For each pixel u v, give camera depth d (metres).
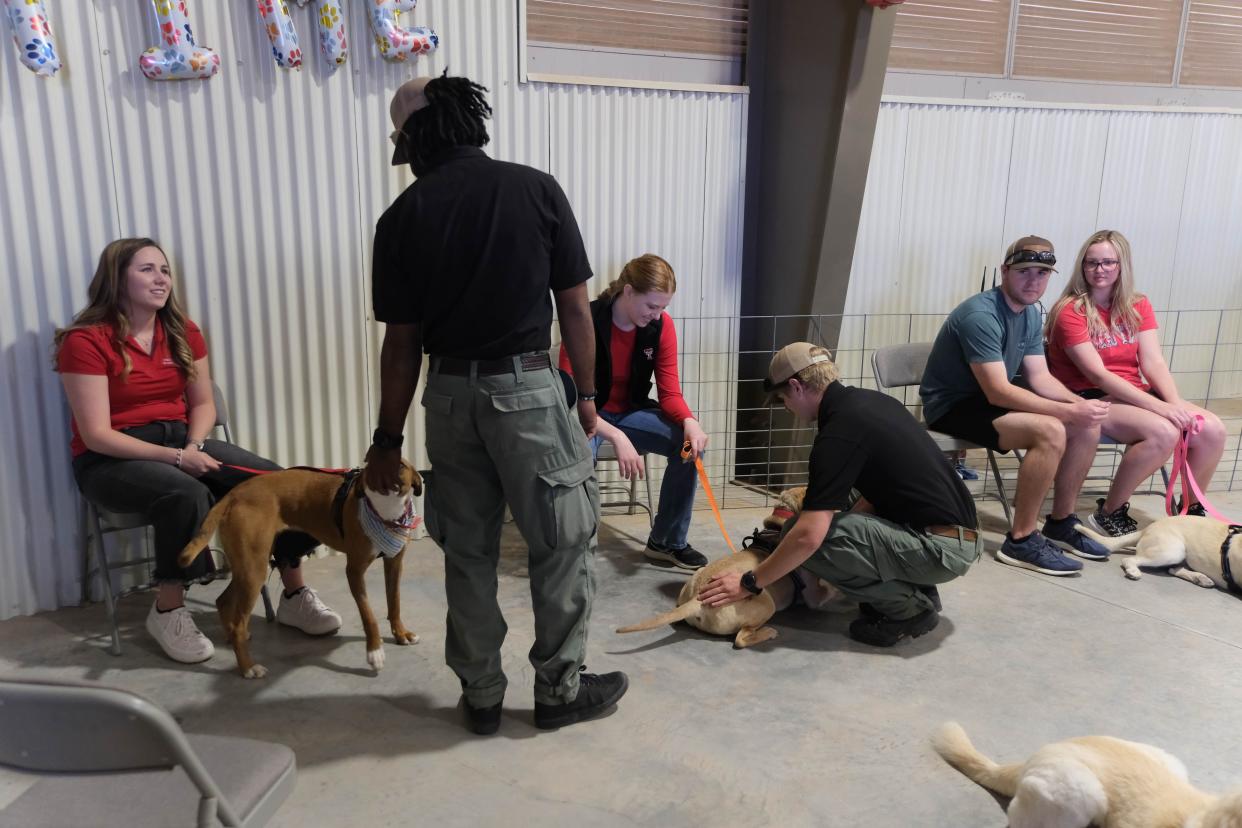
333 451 3.24
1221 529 3.00
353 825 1.78
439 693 2.29
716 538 3.46
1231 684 2.36
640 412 3.16
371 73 3.03
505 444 1.84
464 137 1.82
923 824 1.80
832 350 3.95
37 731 1.07
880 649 2.56
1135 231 4.76
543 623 2.03
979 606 2.85
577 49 3.56
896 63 4.17
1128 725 2.17
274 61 2.88
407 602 2.83
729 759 2.02
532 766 1.98
